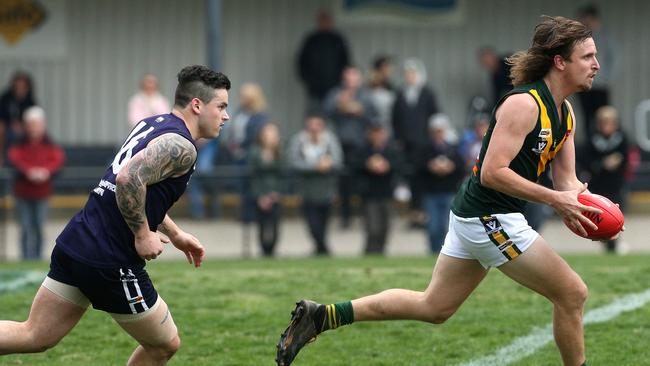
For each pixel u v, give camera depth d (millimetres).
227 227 54625
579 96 62875
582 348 19656
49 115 65500
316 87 61875
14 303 29578
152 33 65875
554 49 19344
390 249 52469
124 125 65938
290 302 29625
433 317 20734
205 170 49906
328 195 49031
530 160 19562
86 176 50156
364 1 66688
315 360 23828
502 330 26281
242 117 54938
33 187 48062
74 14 65438
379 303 20734
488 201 19656
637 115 68125
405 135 55562
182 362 23641
